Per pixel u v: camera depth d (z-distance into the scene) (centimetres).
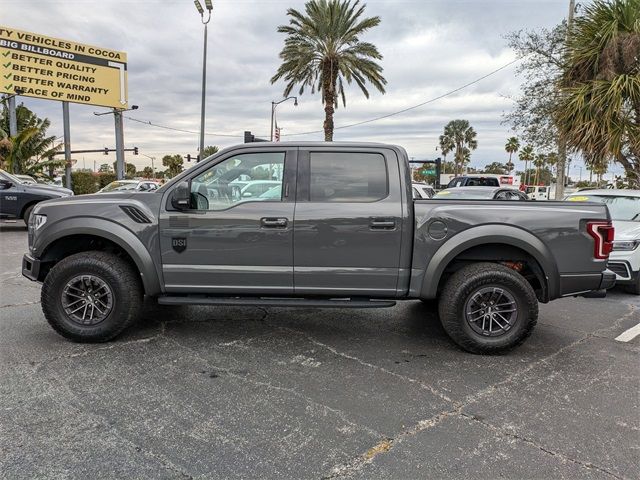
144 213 419
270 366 389
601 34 938
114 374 365
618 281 660
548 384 363
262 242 414
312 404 323
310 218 411
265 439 279
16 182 1234
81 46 2848
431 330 494
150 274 422
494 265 421
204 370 377
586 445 278
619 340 471
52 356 399
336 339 461
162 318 516
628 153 972
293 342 449
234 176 425
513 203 420
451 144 7106
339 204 414
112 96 3008
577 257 412
